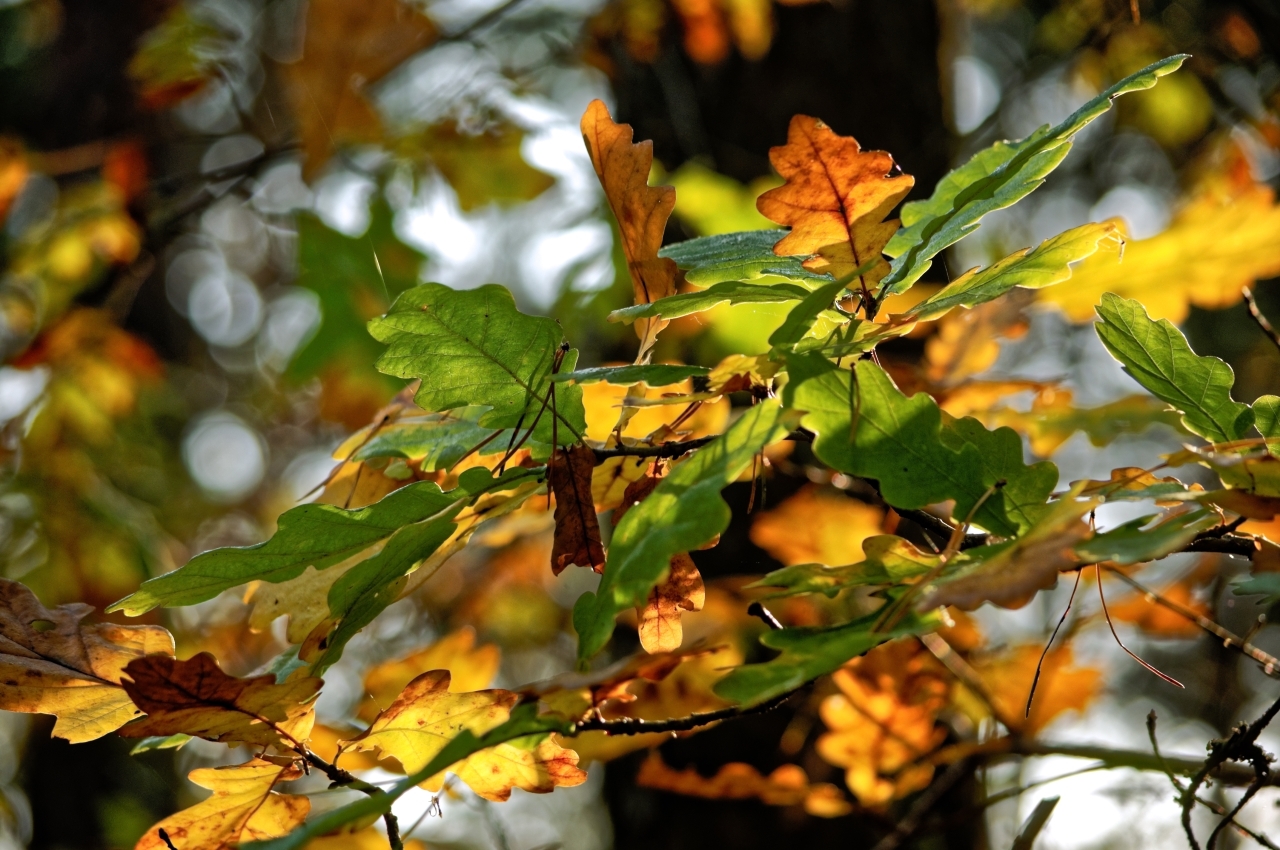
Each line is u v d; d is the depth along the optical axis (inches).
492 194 123.0
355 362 113.8
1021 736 71.6
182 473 214.5
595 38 127.8
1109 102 61.6
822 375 60.4
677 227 99.5
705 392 62.6
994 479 60.6
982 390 73.7
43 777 180.7
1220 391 62.1
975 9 194.1
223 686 60.9
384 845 69.2
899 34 109.6
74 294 129.6
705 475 60.0
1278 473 59.9
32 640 62.7
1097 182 227.6
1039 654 74.5
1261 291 188.2
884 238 62.2
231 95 125.7
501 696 62.4
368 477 67.2
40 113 216.8
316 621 65.2
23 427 125.6
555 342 62.4
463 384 62.4
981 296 61.7
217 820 62.4
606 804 102.0
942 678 71.4
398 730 62.5
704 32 109.5
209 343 270.8
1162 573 90.0
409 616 157.5
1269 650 161.2
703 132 111.7
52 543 123.4
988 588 58.4
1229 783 69.1
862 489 74.7
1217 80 144.0
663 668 60.2
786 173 61.7
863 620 59.3
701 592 63.3
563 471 62.5
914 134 108.7
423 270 120.8
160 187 130.9
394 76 137.8
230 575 61.9
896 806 85.9
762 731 91.2
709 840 91.5
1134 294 71.8
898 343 91.8
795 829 89.0
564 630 162.1
